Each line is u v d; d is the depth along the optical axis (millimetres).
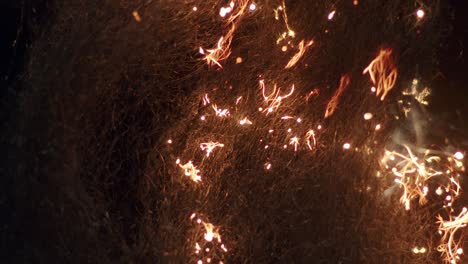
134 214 3758
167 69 3844
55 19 3500
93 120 3547
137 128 3832
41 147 3307
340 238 3719
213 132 4070
